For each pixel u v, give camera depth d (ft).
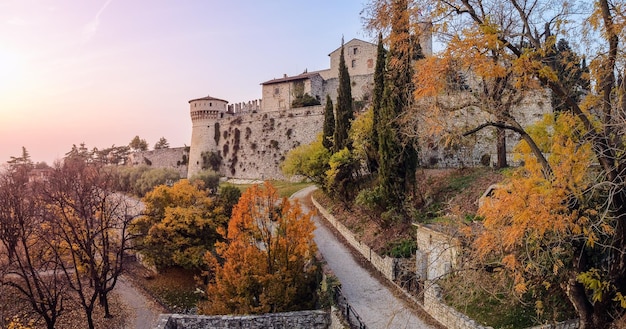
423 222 68.44
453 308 45.42
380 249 70.54
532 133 37.22
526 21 32.94
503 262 31.42
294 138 209.05
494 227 31.42
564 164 28.22
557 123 33.68
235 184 212.64
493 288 37.14
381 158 78.54
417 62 37.45
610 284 30.14
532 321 39.17
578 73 38.45
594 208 30.40
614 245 30.99
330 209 108.58
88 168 139.54
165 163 284.82
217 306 63.82
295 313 55.62
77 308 95.04
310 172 117.08
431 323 48.32
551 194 27.58
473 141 45.19
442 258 51.67
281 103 242.99
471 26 33.68
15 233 112.27
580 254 31.40
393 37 37.91
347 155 101.50
